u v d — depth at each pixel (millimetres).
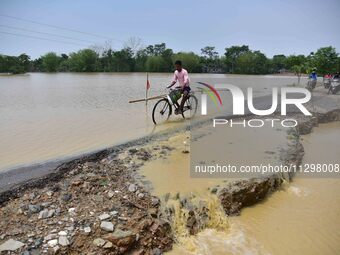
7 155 7621
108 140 8930
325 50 35375
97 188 5824
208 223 5457
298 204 6332
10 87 28312
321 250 5012
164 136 9242
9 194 5547
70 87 28453
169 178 6371
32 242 4375
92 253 4375
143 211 5254
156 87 28734
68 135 9547
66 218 4910
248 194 6148
